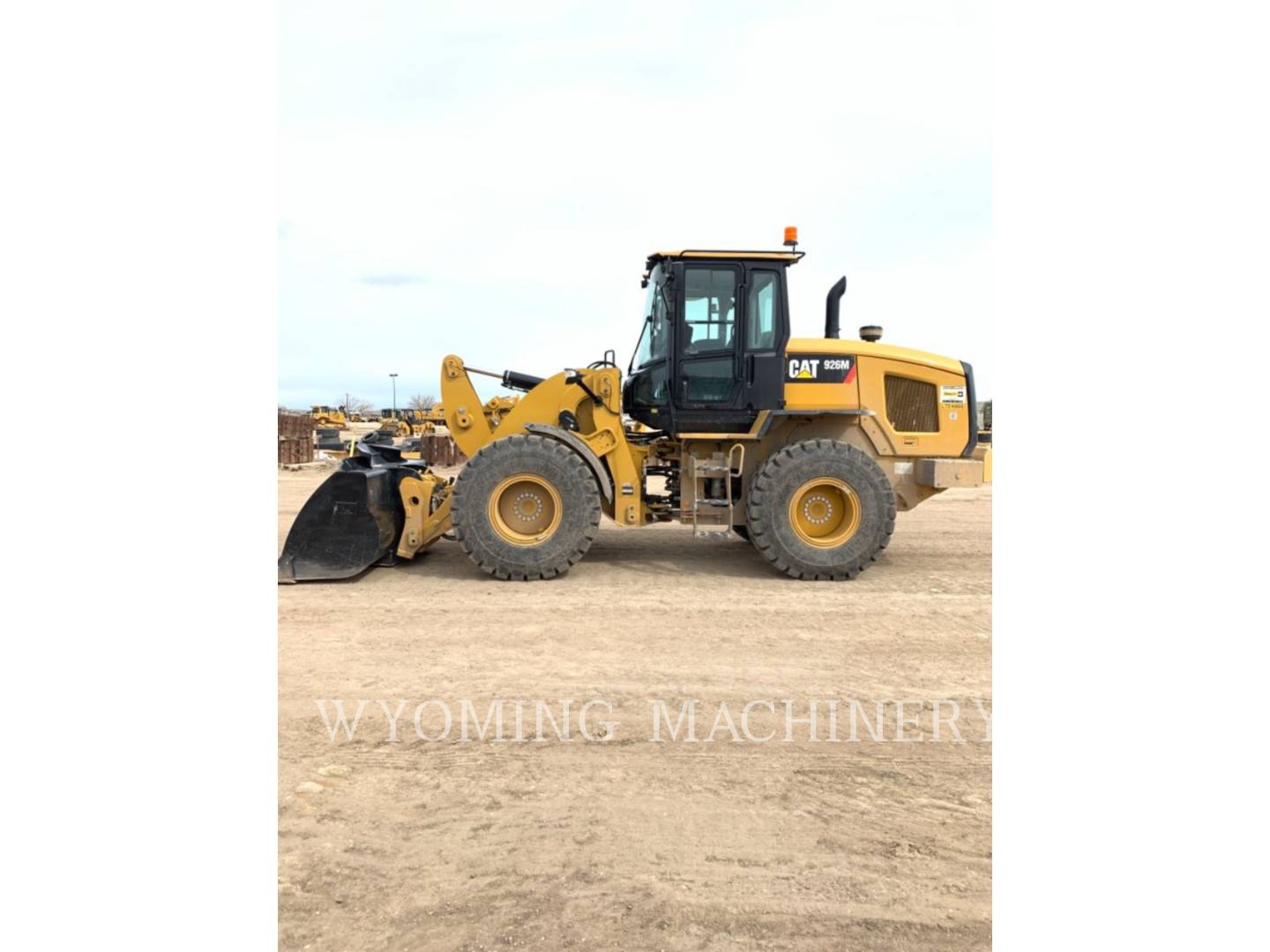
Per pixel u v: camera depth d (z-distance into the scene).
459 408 7.40
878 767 3.32
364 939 2.29
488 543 6.65
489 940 2.28
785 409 7.04
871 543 6.76
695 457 7.26
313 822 2.87
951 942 2.29
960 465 7.17
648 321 7.48
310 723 3.71
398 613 5.65
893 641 5.01
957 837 2.81
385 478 7.13
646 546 8.61
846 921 2.37
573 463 6.70
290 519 10.43
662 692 4.12
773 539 6.76
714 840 2.78
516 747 3.48
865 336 7.54
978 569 7.33
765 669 4.48
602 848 2.73
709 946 2.26
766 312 7.00
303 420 30.67
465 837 2.79
